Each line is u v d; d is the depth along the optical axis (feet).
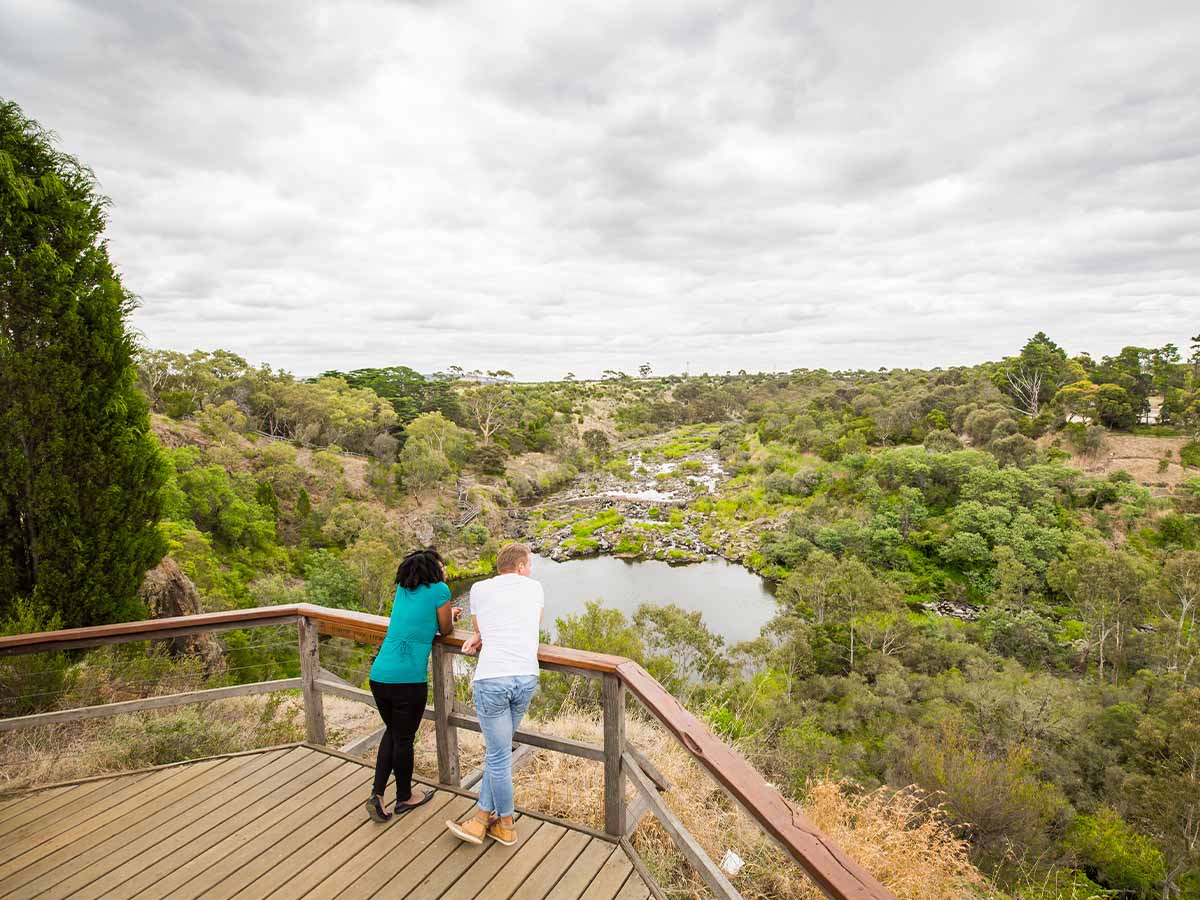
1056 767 67.87
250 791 11.12
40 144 27.68
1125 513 160.35
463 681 23.20
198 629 12.26
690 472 274.16
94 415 28.04
